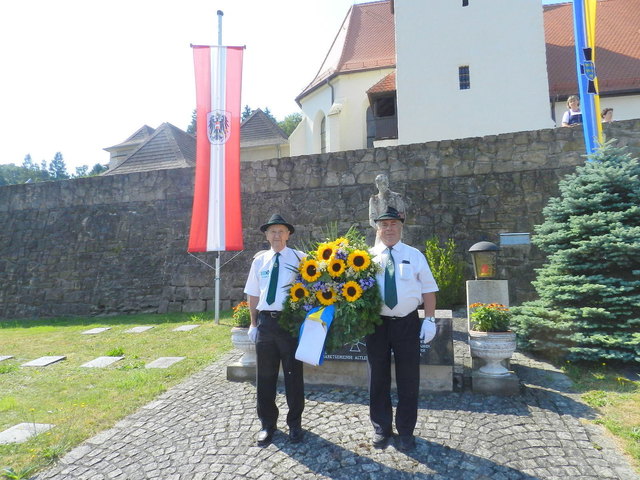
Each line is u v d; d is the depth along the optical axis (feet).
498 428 12.17
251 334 12.69
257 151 75.92
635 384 15.35
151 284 39.60
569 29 63.77
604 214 18.62
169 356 22.02
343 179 35.53
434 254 29.09
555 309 19.01
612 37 59.57
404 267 11.43
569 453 10.75
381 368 11.61
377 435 11.48
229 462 11.02
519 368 17.39
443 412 13.41
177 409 14.80
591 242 18.15
